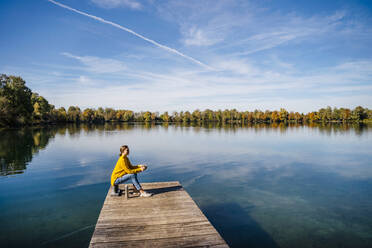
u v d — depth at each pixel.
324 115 153.88
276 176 13.24
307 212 8.38
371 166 15.98
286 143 29.30
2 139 32.75
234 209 8.62
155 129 65.25
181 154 20.56
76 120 125.31
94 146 25.88
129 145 26.97
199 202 9.28
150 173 13.81
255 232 6.95
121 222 5.38
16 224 7.12
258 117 160.38
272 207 8.80
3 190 10.39
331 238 6.61
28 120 71.81
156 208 6.24
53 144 27.50
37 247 5.89
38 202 8.92
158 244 4.45
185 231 4.98
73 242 6.14
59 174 13.30
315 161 17.64
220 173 13.84
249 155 20.11
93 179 12.23
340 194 10.24
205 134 45.00
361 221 7.67
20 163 16.45
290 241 6.46
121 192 7.55
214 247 4.37
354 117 140.62
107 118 158.50
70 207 8.46
